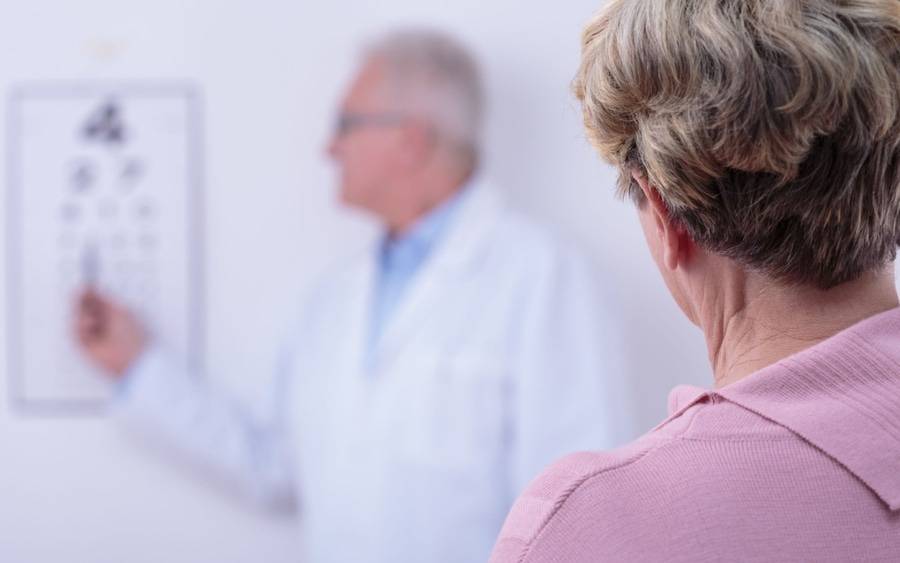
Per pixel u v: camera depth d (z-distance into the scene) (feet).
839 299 1.48
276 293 5.55
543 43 5.31
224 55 5.52
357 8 5.43
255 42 5.50
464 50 5.35
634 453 1.47
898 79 1.38
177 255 5.57
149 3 5.55
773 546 1.32
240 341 5.57
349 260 5.50
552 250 5.30
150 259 5.58
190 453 5.56
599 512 1.40
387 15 5.41
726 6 1.42
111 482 5.62
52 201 5.61
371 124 5.40
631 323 5.26
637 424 5.24
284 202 5.52
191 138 5.54
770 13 1.39
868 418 1.37
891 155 1.40
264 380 5.56
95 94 5.58
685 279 1.65
